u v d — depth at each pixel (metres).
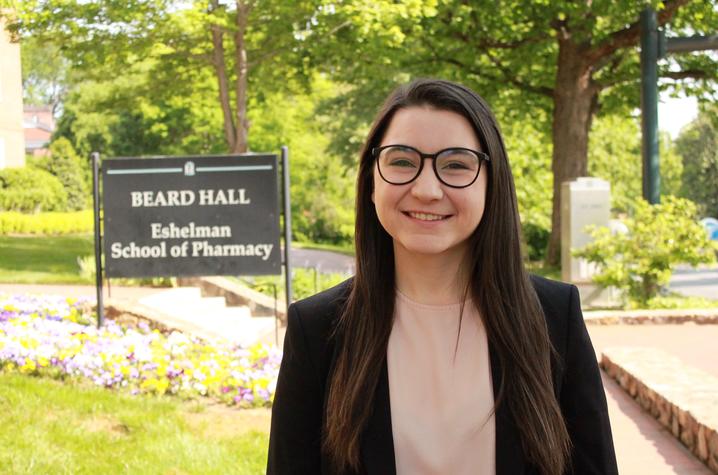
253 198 8.14
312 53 17.92
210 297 11.29
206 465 4.73
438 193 1.67
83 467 4.59
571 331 1.77
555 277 17.84
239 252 8.15
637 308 12.36
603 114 24.34
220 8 15.95
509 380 1.69
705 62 21.41
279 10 15.73
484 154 1.71
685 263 12.38
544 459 1.66
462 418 1.70
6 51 34.84
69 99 51.16
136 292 13.26
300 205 47.47
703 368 8.35
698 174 59.38
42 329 7.66
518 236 1.76
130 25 14.85
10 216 29.19
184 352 7.44
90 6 14.33
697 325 11.18
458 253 1.78
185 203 8.15
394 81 24.42
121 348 6.89
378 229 1.82
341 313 1.81
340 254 34.22
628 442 5.75
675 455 5.43
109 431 5.26
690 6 20.03
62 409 5.56
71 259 18.92
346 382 1.72
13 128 35.59
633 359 7.54
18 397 5.65
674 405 5.82
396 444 1.71
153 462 4.73
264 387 6.17
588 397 1.75
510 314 1.71
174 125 36.62
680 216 12.50
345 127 31.42
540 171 28.81
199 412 5.80
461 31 19.70
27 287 14.13
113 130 44.25
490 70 22.61
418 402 1.72
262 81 19.75
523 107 24.00
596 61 20.19
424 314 1.76
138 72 20.12
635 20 18.84
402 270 1.79
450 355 1.73
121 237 8.19
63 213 31.52
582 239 13.34
